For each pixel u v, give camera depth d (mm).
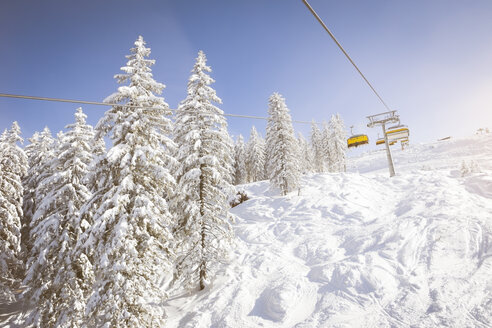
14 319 16453
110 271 9875
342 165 45312
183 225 14250
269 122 30938
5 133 20672
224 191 15141
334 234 14930
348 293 9297
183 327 10281
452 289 7945
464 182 18688
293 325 8727
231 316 10102
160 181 11688
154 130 12023
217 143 14438
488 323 6387
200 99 15258
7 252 17188
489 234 10156
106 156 10438
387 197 19484
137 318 9273
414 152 46906
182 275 13172
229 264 14227
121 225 9781
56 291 12609
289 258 13578
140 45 12492
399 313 7695
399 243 11430
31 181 22703
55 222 13258
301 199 22141
